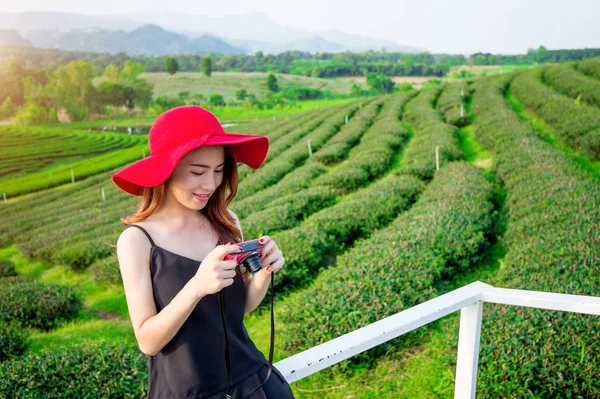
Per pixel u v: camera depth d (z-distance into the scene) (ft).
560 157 36.63
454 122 62.75
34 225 59.47
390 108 89.10
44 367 18.29
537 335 13.55
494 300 6.13
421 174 41.24
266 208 38.68
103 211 59.77
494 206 32.55
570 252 19.40
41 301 31.01
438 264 22.03
